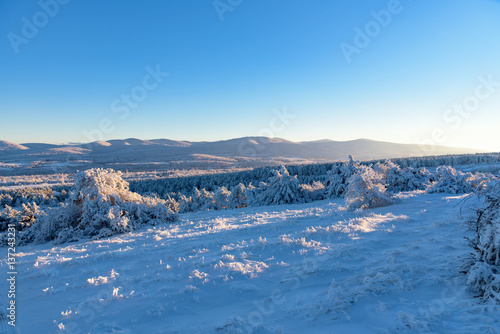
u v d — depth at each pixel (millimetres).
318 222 8445
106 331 2904
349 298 2996
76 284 4699
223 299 3521
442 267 3641
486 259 3170
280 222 9211
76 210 12062
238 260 5074
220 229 9039
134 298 3750
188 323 2959
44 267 6074
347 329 2445
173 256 5918
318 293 3307
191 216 16141
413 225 6609
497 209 3189
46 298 4188
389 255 4363
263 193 21750
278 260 4934
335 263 4301
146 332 2832
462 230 5402
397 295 3033
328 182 22562
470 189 12891
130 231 11367
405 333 2256
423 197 12039
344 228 6590
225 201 32156
